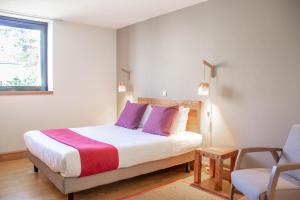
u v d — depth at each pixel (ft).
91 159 8.29
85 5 12.14
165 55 13.69
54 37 14.71
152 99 14.33
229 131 10.84
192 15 12.21
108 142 9.73
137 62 15.60
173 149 10.68
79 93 15.87
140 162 9.60
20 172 11.43
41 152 9.25
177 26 12.96
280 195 6.39
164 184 10.28
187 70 12.54
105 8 12.64
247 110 10.18
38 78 14.98
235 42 10.52
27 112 14.05
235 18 10.48
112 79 17.29
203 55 11.77
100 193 9.32
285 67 9.04
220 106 11.16
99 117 16.79
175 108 11.81
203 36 11.74
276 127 9.33
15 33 14.05
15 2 11.65
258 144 9.87
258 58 9.78
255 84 9.90
